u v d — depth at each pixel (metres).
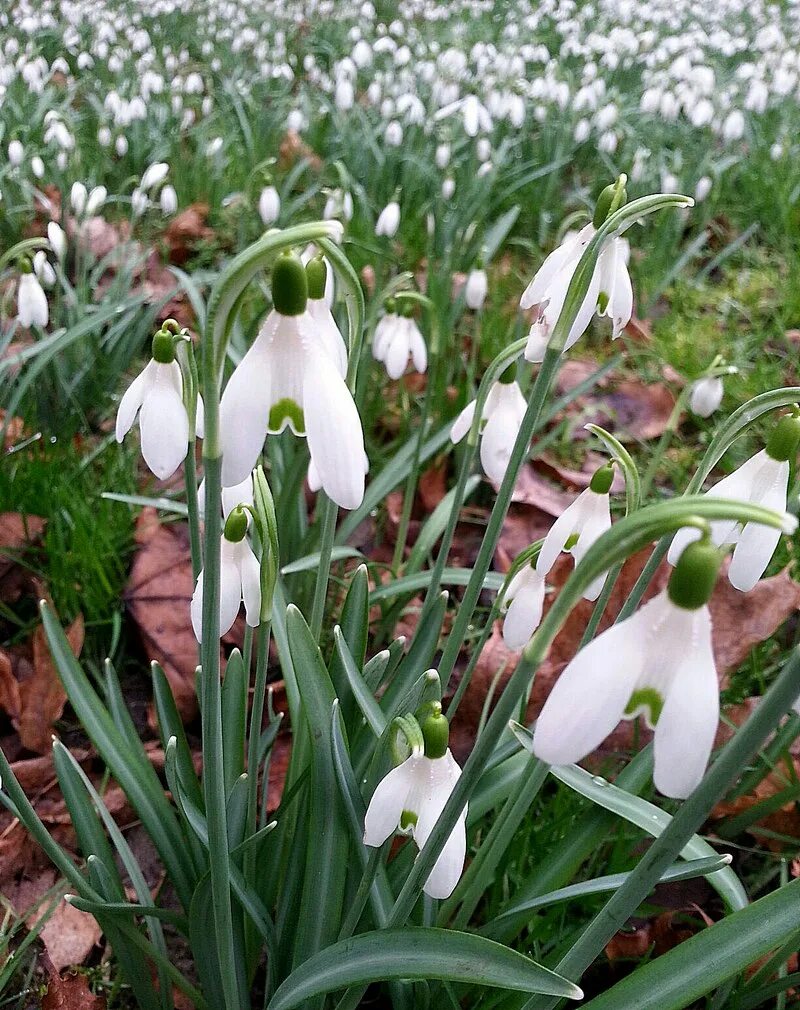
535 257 0.56
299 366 0.11
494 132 0.72
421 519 0.36
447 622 0.32
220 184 0.60
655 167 0.65
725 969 0.13
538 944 0.21
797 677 0.09
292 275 0.10
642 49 0.95
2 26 1.00
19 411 0.38
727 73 0.95
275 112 0.72
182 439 0.14
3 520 0.31
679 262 0.52
